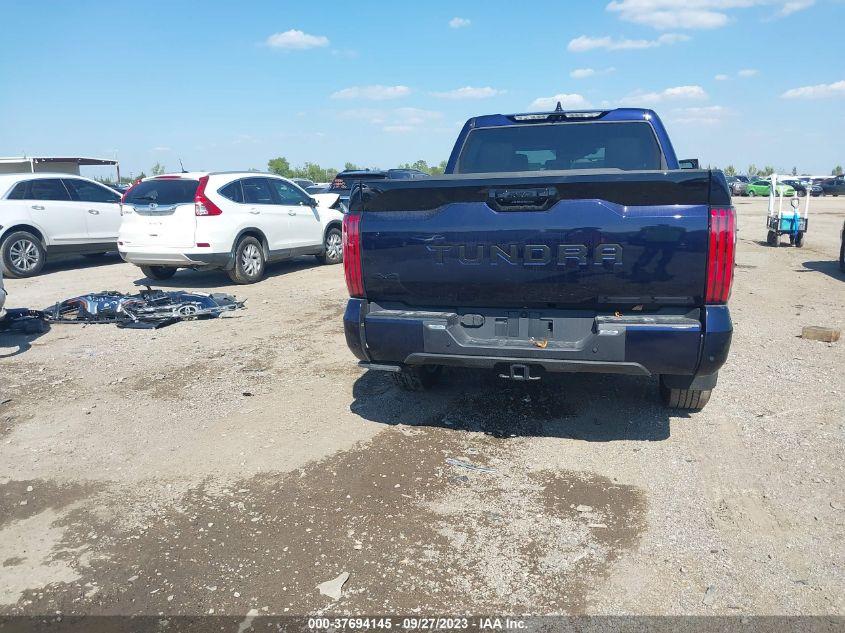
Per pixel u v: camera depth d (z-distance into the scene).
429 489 3.69
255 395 5.23
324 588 2.86
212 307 8.03
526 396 5.08
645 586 2.83
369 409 4.88
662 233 3.48
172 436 4.47
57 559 3.11
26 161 22.86
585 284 3.64
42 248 11.75
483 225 3.73
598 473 3.84
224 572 2.99
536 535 3.23
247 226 10.17
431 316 3.97
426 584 2.88
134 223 9.72
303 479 3.83
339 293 9.52
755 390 5.11
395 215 3.93
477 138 5.37
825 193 43.47
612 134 5.16
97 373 5.85
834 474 3.75
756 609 2.67
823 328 6.57
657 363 3.64
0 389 5.46
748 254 13.27
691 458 4.00
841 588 2.79
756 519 3.32
